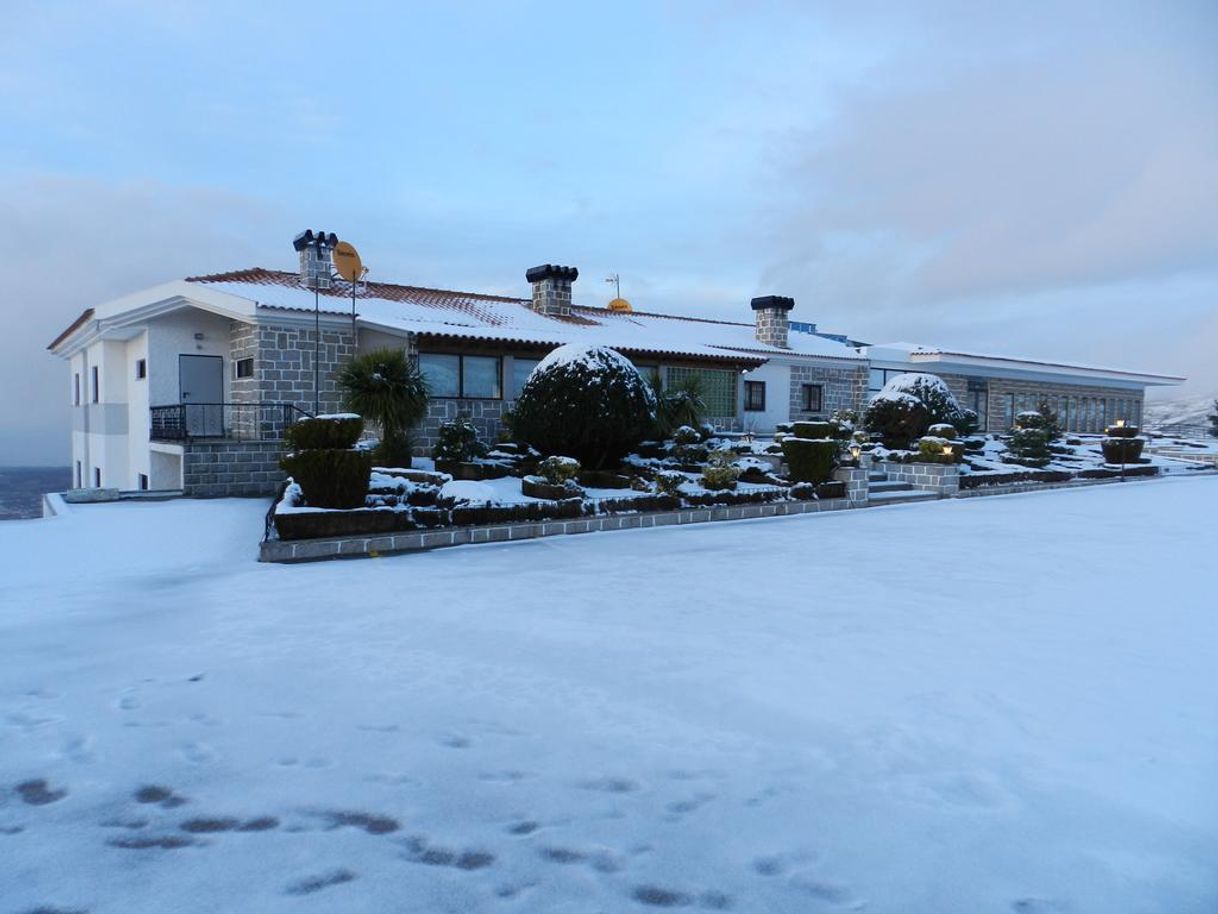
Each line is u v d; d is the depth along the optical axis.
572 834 3.05
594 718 4.21
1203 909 2.58
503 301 23.89
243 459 15.25
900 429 21.69
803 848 2.96
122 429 21.12
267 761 3.67
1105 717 4.25
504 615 6.41
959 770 3.62
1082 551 9.98
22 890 2.66
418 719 4.18
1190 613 6.60
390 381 14.33
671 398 17.58
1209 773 3.59
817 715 4.27
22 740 3.89
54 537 10.07
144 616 6.29
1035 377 35.75
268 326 16.12
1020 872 2.80
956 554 9.67
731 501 13.62
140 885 2.70
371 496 10.62
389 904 2.59
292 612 6.46
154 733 3.97
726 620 6.29
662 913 2.55
